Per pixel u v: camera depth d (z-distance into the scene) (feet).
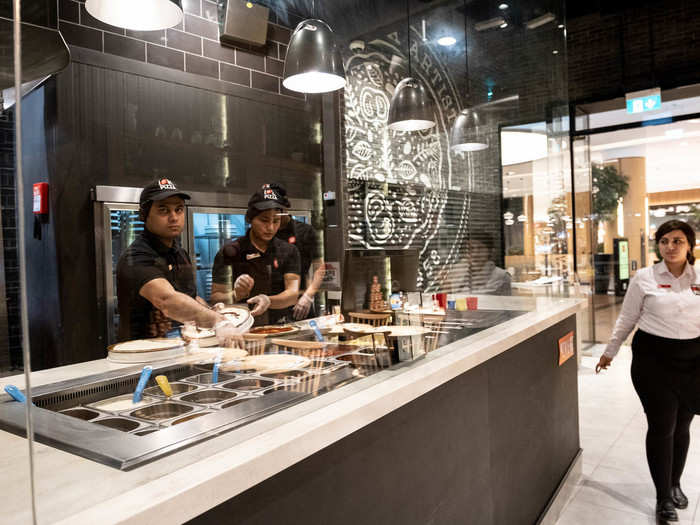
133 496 2.37
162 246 3.54
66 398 3.52
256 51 5.06
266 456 2.91
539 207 11.76
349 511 3.80
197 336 3.85
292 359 4.37
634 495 8.86
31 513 2.09
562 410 9.01
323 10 6.18
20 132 2.19
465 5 9.37
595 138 22.02
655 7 19.48
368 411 3.81
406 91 7.38
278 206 4.51
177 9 4.24
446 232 8.22
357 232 5.92
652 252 21.22
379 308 5.86
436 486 5.02
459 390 5.51
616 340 8.63
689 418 8.17
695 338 7.59
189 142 3.88
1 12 2.19
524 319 7.83
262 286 4.33
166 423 3.39
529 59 11.55
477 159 9.43
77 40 3.43
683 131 20.21
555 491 8.38
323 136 5.63
